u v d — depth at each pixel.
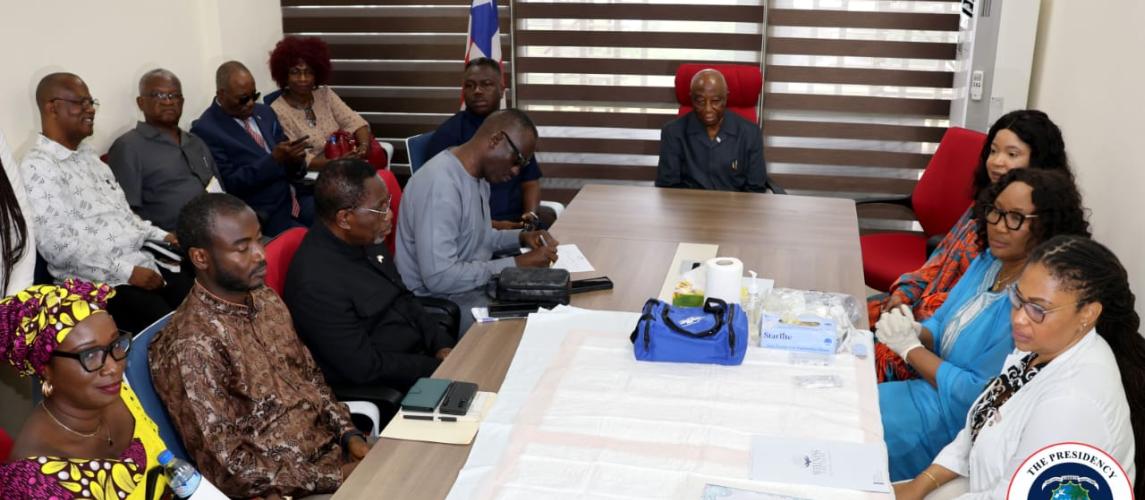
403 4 5.27
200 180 3.94
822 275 2.87
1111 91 3.25
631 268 2.92
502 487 1.66
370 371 2.51
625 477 1.68
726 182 4.38
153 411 1.96
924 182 3.95
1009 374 1.90
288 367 2.23
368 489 1.67
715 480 1.67
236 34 4.88
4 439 1.79
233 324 2.06
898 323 2.38
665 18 5.11
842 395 2.00
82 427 1.61
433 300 2.89
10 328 1.52
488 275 2.89
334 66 5.44
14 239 2.90
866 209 5.25
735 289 2.31
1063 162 2.85
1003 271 2.35
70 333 1.52
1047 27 4.33
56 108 3.27
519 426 1.87
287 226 4.27
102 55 3.97
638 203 3.81
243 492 2.00
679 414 1.91
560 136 5.45
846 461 1.74
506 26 5.23
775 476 1.69
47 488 1.49
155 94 3.76
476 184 3.05
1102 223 3.29
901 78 4.99
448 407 1.90
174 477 1.70
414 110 5.47
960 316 2.38
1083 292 1.67
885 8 4.90
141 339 1.98
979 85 4.46
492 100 4.10
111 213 3.46
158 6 4.30
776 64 5.11
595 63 5.27
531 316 2.46
